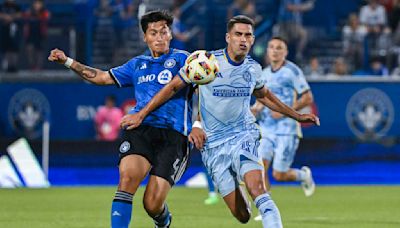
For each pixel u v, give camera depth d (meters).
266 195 30.56
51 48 84.56
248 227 43.44
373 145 78.69
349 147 78.50
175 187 74.00
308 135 82.38
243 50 31.56
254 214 50.25
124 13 87.19
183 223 45.25
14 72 84.00
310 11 93.06
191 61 30.58
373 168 78.62
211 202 58.03
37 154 76.50
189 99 32.66
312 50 90.38
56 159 77.06
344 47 87.25
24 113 82.19
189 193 67.19
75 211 52.31
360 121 82.38
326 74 87.19
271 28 89.44
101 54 85.56
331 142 78.19
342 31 89.88
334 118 82.31
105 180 77.25
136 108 32.22
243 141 32.00
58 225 44.34
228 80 31.94
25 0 88.88
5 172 75.62
